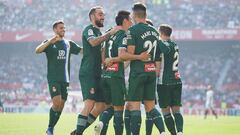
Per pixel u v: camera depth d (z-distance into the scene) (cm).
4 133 5009
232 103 14850
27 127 6016
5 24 16312
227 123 7775
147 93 3080
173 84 3528
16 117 8881
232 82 15812
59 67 3906
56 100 3884
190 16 16062
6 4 16475
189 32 15925
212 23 15850
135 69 3023
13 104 14312
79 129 3278
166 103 3547
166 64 3519
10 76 16162
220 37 15762
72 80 15488
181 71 16212
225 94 15425
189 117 10500
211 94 9994
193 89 15412
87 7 16538
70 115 10019
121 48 3022
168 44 3481
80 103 12875
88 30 3297
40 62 16300
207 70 16112
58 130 5441
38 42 16462
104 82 3231
